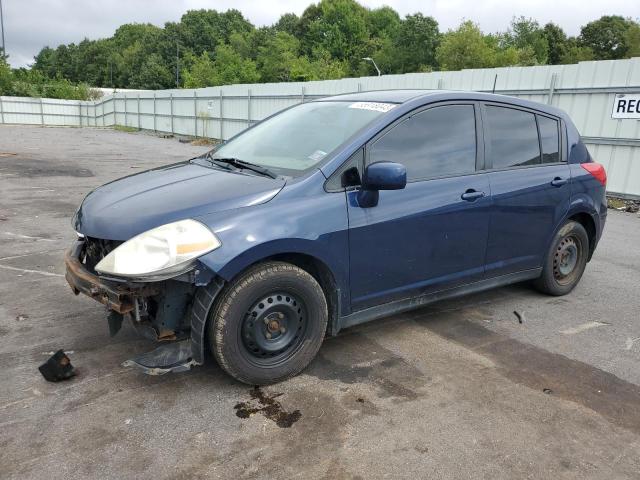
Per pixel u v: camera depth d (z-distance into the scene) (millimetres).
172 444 2691
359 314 3570
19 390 3115
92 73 113625
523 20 75250
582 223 5125
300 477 2498
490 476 2553
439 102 3898
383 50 79500
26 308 4301
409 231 3590
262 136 4125
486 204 4008
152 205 3096
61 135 29062
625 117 11422
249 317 3070
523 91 13219
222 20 114188
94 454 2598
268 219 3029
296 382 3309
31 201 8906
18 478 2422
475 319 4422
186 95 29750
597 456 2734
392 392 3240
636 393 3361
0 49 59750
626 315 4660
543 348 3934
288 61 75062
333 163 3330
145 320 3047
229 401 3080
